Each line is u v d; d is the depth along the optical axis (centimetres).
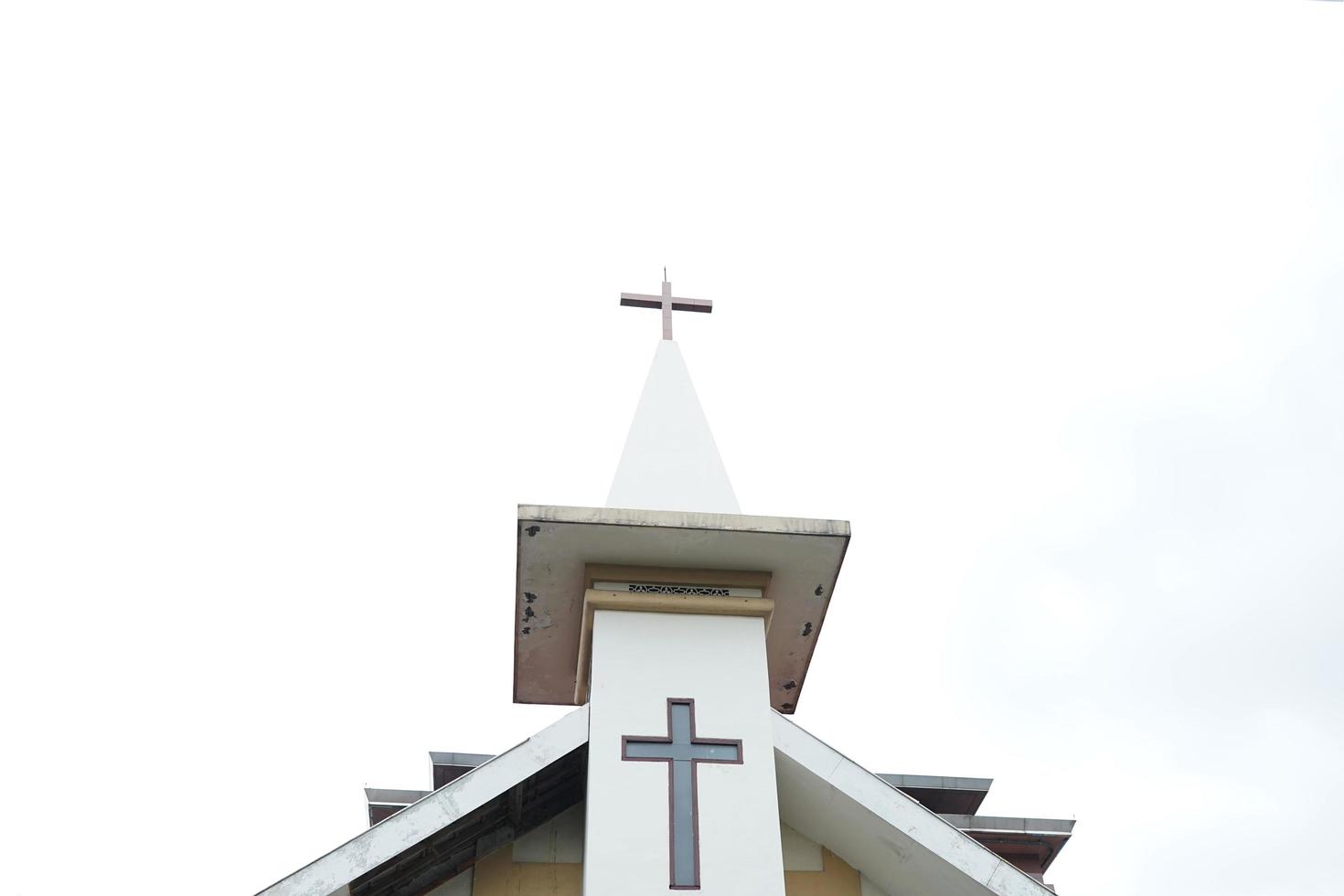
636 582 1324
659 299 1645
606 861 1148
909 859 1238
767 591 1348
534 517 1261
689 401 1527
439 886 1258
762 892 1146
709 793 1198
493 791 1166
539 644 1403
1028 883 1186
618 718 1232
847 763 1236
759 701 1263
